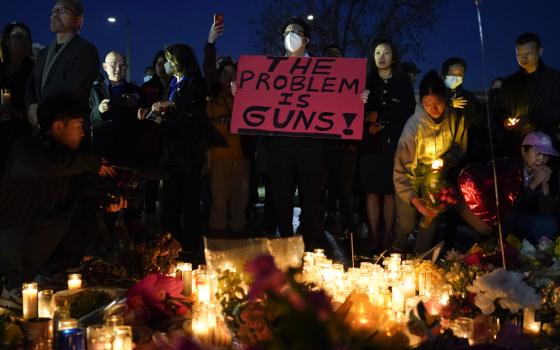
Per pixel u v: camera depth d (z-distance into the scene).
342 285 4.74
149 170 5.84
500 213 6.14
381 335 2.99
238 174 7.80
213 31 7.43
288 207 6.94
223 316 3.61
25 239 5.30
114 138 7.66
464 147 6.61
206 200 8.81
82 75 6.29
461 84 7.79
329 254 7.14
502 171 6.18
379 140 7.05
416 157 6.41
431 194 6.18
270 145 6.93
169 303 4.33
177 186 7.35
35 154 5.21
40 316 4.36
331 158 7.74
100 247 6.24
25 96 6.77
